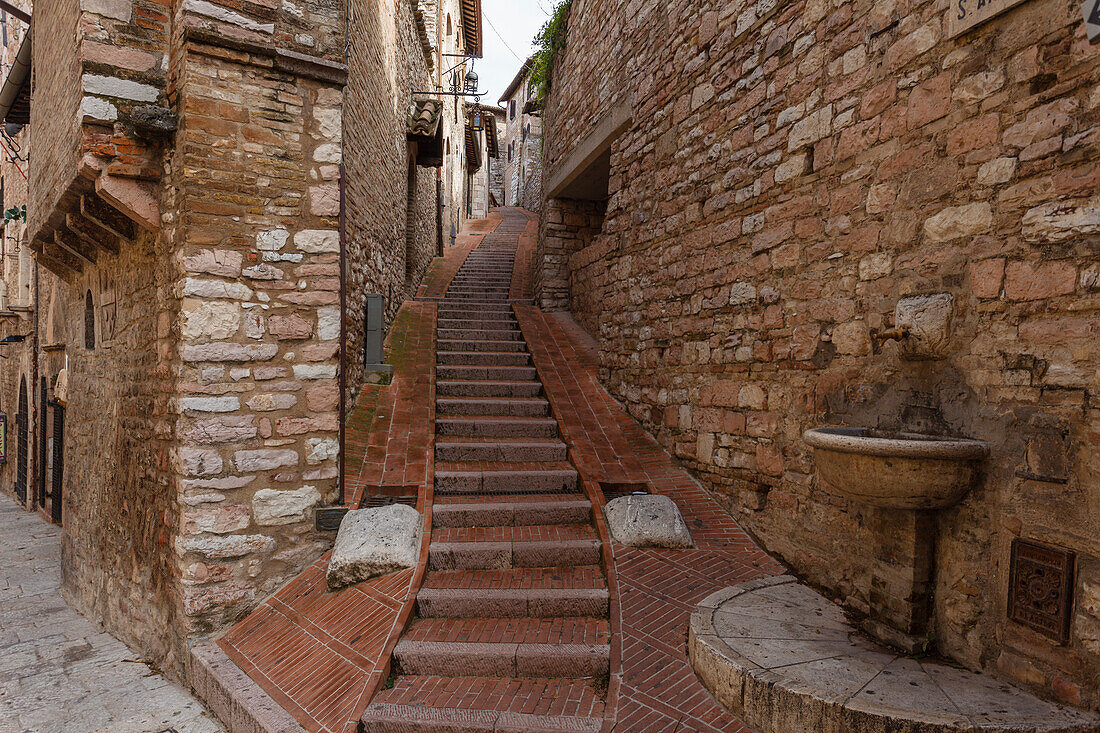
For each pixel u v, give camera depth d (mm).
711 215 5312
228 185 4211
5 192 13773
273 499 4344
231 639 4016
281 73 4406
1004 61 2887
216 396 4164
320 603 4023
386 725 2939
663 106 6195
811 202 4148
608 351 7246
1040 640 2602
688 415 5535
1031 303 2721
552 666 3307
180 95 4180
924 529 3080
